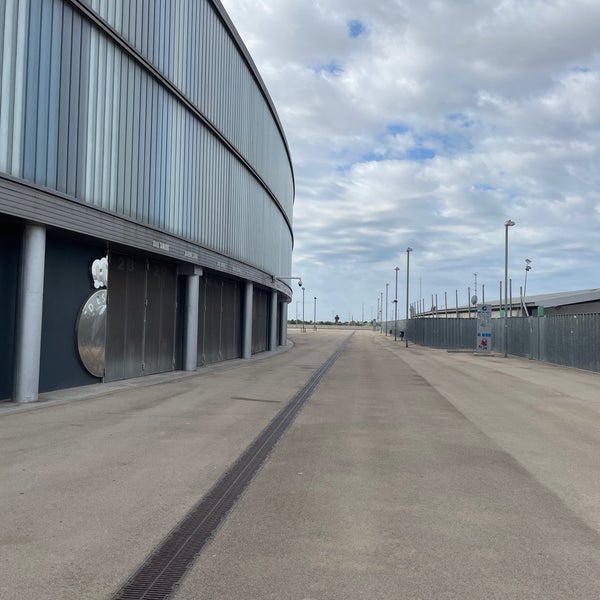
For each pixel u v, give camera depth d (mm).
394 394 15352
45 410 11281
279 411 12039
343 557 4578
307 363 26938
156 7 17094
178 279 20734
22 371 11820
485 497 6234
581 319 25109
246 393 14883
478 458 8055
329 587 4055
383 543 4887
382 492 6359
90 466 7211
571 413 12266
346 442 9008
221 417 11086
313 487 6516
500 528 5289
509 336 38750
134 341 17453
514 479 6980
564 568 4418
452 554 4672
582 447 8836
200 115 20859
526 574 4305
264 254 33094
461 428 10336
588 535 5137
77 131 13125
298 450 8398
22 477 6664
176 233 18828
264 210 32938
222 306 26656
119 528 5141
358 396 14836
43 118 11930
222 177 24094
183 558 4516
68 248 14094
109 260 15961
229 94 24875
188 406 12367
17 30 11156
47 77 12039
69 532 5016
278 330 47656
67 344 14164
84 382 14961
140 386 15484
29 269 11828
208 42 21938
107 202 14461
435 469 7414
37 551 4602
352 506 5867
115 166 14859
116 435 9109
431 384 18078
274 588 4027
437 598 3912
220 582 4109
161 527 5184
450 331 49281
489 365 27562
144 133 16562
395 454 8234
